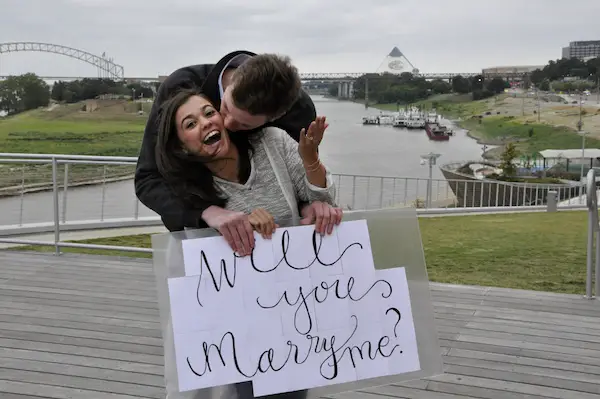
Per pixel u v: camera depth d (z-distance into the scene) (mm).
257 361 1592
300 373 1612
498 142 75625
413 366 1682
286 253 1614
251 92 1421
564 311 3873
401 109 137875
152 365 3062
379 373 1660
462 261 6402
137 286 4324
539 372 3000
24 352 3201
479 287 4371
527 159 47688
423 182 26812
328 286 1639
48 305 3920
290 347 1610
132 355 3180
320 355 1628
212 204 1611
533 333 3496
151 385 2854
